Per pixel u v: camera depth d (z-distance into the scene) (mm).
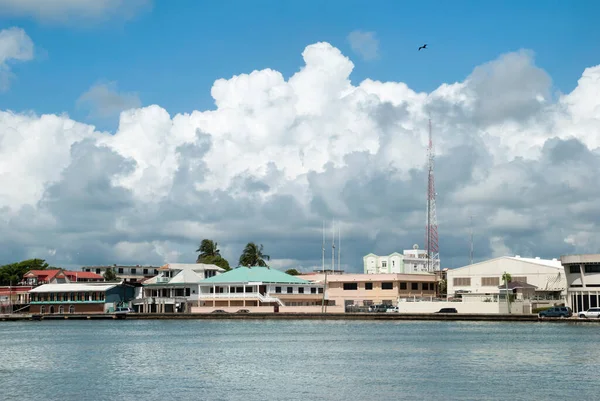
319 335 140750
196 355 105375
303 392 71188
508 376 79312
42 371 89062
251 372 85562
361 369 86875
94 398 69438
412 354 102000
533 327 153500
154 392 72188
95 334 154375
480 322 176250
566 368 85000
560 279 195750
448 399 66625
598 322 164250
